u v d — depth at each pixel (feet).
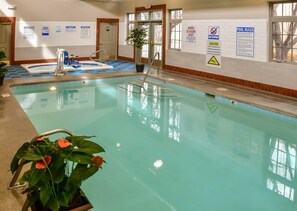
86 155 6.22
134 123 20.18
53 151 6.23
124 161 14.23
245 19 27.71
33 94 27.17
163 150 15.74
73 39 45.68
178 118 21.42
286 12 24.62
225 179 12.71
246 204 10.80
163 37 38.91
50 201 6.02
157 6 39.45
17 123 16.43
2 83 26.53
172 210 10.27
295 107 21.02
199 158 14.84
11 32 40.73
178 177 12.78
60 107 23.47
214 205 10.66
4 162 11.46
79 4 45.24
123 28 48.11
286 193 11.62
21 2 40.83
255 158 15.01
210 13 31.48
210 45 31.89
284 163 14.48
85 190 11.47
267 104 21.80
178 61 36.88
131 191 11.51
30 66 38.86
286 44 24.88
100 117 21.31
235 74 29.35
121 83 32.78
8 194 9.16
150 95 27.73
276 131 18.92
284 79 24.76
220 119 21.26
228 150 15.94
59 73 33.37
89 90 29.35
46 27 43.16
